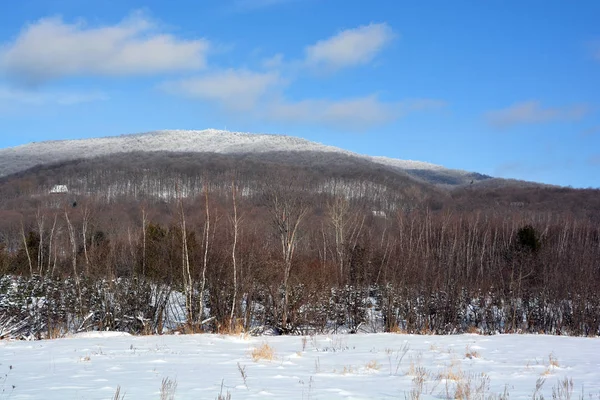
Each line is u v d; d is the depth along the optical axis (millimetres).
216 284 26547
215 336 21359
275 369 12961
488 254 48906
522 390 10555
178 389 9953
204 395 9352
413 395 9234
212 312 26266
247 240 28125
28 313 24375
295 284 27094
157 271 27516
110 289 26672
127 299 26359
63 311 25797
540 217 71688
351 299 30438
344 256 34781
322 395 9547
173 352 16172
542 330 30656
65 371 12289
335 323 29453
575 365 14383
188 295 24797
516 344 19656
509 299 32344
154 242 28953
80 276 28000
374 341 20656
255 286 27031
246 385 10477
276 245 29891
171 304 30984
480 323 31672
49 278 27453
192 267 27062
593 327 30062
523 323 31359
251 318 27141
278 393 9664
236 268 26422
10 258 33250
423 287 31219
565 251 42156
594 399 9570
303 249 36906
